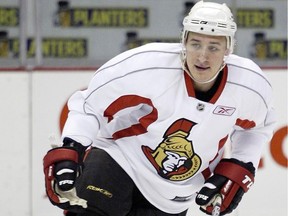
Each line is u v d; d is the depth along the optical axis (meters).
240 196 7.54
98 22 13.47
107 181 7.38
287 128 13.12
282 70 13.23
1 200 12.82
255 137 7.73
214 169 7.58
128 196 7.48
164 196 7.57
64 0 13.30
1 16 13.16
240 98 7.04
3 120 12.86
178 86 6.94
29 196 12.84
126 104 7.06
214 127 7.10
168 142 7.18
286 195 13.01
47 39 13.27
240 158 7.61
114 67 7.00
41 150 12.91
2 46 13.18
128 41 13.60
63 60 13.34
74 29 13.37
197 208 12.51
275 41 13.84
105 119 7.30
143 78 6.91
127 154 7.43
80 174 7.09
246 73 7.07
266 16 13.80
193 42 6.72
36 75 12.91
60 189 6.86
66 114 12.98
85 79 13.02
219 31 6.65
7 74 12.86
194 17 6.71
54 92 12.96
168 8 13.62
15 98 12.87
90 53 13.46
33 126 12.90
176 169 7.32
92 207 7.26
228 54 6.88
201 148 7.20
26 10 13.16
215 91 6.95
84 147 7.12
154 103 6.98
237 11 13.78
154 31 13.66
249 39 13.82
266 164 12.98
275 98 13.21
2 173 12.84
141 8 13.60
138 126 7.30
